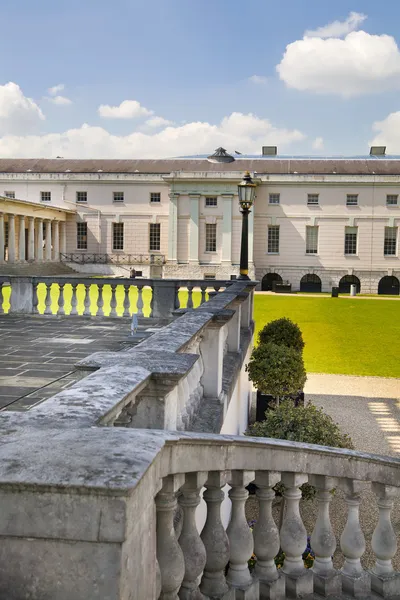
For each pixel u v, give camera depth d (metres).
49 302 15.55
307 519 9.12
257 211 60.19
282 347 13.44
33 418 2.27
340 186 59.34
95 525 1.62
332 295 49.62
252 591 3.23
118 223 61.91
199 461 2.65
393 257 59.34
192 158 66.12
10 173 62.16
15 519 1.64
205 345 6.89
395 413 15.05
